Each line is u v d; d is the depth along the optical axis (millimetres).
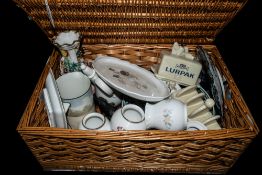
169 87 917
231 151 752
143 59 1010
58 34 854
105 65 873
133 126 740
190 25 896
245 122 738
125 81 827
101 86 812
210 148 735
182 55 906
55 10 807
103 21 873
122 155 759
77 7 804
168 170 823
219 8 818
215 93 837
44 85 817
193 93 864
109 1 783
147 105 778
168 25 895
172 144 706
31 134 682
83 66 807
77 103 816
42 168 913
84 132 684
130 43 980
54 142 712
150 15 846
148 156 765
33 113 750
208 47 972
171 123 738
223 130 695
